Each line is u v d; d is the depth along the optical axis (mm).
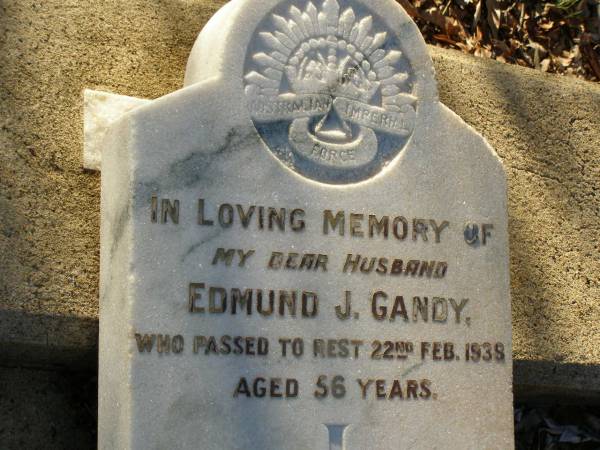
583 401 1689
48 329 1290
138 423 1180
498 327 1369
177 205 1229
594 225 1637
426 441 1307
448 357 1335
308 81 1312
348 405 1273
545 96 1644
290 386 1250
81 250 1317
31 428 1359
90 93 1358
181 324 1213
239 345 1234
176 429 1194
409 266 1330
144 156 1223
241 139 1270
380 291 1309
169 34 1427
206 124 1254
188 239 1229
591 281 1615
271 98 1291
